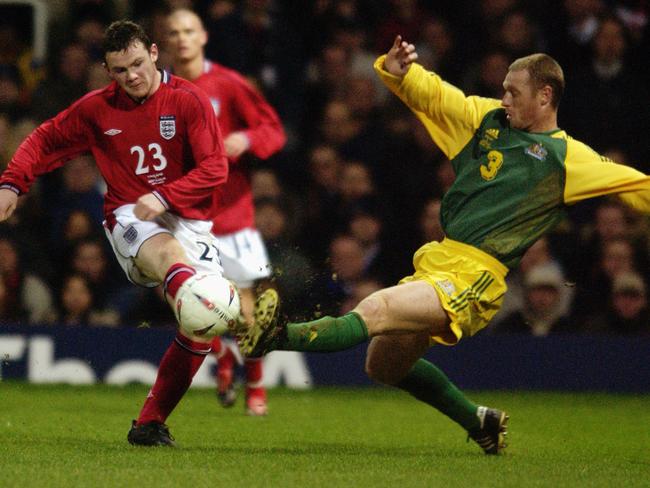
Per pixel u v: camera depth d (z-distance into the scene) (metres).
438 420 31.08
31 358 38.50
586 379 40.38
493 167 22.45
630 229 43.78
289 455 22.06
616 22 48.16
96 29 48.78
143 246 22.58
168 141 23.03
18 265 42.03
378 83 50.69
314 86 50.75
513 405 36.00
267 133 30.88
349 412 32.75
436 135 23.17
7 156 45.28
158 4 52.00
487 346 40.28
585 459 23.38
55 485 17.88
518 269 42.69
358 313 20.98
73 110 23.31
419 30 51.88
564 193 22.19
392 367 22.92
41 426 27.03
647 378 40.41
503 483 18.95
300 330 20.45
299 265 21.77
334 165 46.12
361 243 44.22
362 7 53.06
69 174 44.03
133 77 22.34
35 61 49.06
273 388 39.12
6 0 49.12
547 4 50.31
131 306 42.31
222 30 49.16
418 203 46.75
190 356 22.61
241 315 21.42
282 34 50.28
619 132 48.19
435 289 21.59
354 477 19.20
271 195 44.38
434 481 18.97
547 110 22.39
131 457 20.97
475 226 22.28
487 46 51.47
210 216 23.86
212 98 30.98
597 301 42.50
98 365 38.62
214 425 28.33
